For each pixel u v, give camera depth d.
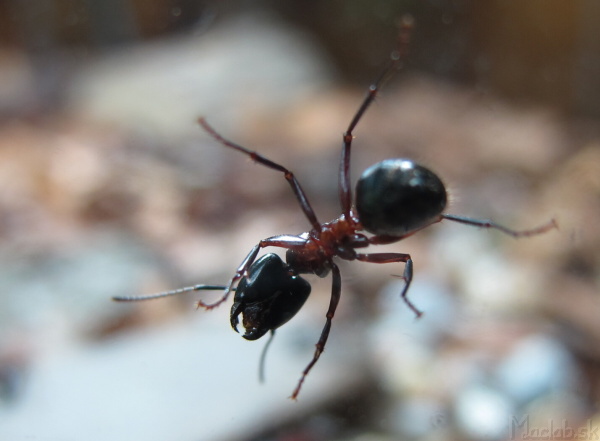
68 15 0.21
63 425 0.08
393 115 0.20
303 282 0.07
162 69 0.20
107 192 0.12
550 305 0.10
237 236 0.11
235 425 0.08
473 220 0.07
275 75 0.22
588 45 0.20
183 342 0.09
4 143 0.16
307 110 0.21
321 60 0.25
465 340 0.09
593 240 0.12
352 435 0.08
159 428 0.08
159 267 0.10
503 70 0.21
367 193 0.07
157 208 0.12
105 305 0.09
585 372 0.09
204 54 0.21
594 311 0.10
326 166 0.15
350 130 0.07
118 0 0.20
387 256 0.07
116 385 0.08
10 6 0.23
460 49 0.20
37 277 0.10
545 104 0.21
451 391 0.09
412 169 0.07
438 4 0.20
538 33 0.20
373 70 0.23
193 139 0.16
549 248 0.11
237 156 0.15
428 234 0.12
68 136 0.17
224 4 0.25
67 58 0.22
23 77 0.22
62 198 0.12
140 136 0.17
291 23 0.27
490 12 0.20
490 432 0.08
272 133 0.18
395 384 0.09
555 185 0.15
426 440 0.08
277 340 0.09
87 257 0.10
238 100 0.20
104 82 0.20
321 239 0.07
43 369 0.09
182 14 0.14
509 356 0.09
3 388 0.08
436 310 0.10
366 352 0.09
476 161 0.16
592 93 0.20
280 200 0.13
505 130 0.18
